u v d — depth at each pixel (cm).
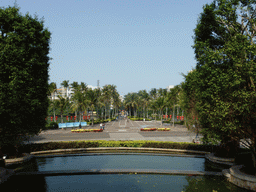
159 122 6712
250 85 913
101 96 7131
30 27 1181
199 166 1348
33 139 2667
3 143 1077
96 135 3047
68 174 1105
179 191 880
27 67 1105
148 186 936
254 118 855
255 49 844
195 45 1113
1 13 1084
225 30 1155
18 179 1034
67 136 2966
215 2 1132
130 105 10388
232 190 905
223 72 937
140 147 1909
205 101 1013
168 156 1653
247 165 1085
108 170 1139
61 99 4897
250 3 1031
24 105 1092
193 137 2725
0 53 995
